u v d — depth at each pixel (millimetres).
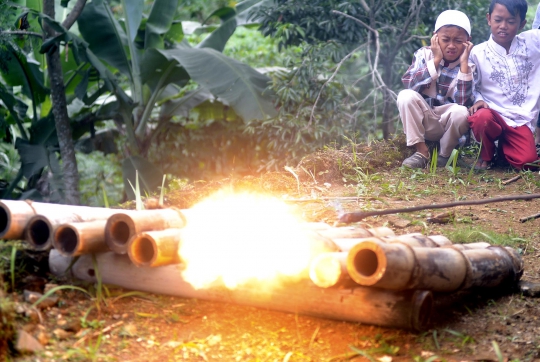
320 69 8664
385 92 8797
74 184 8945
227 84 8797
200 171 11914
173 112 10617
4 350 2799
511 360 3041
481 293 3781
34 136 9305
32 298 3246
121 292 3570
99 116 9805
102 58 9656
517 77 6773
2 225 3523
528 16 10398
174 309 3441
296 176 5996
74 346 2975
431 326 3361
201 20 14117
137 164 9305
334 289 3137
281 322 3348
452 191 5965
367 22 8883
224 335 3221
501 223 5117
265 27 9195
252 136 11336
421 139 6734
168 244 3258
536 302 3668
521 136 6645
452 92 6766
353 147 6887
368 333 3230
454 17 6535
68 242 3412
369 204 5367
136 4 9508
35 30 9180
